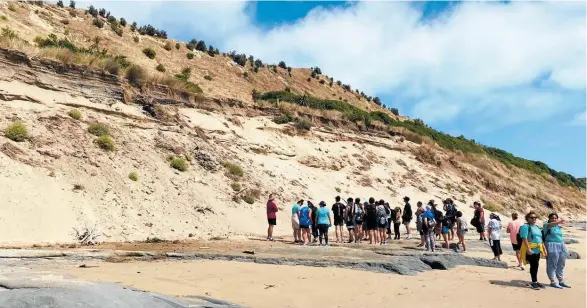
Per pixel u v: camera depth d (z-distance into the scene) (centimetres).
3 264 1019
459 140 6112
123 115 2530
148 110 2747
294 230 1873
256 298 867
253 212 2359
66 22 4609
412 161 4209
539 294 977
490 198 4391
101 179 1933
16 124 1914
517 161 6681
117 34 5031
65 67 2491
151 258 1252
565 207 5644
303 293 930
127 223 1744
